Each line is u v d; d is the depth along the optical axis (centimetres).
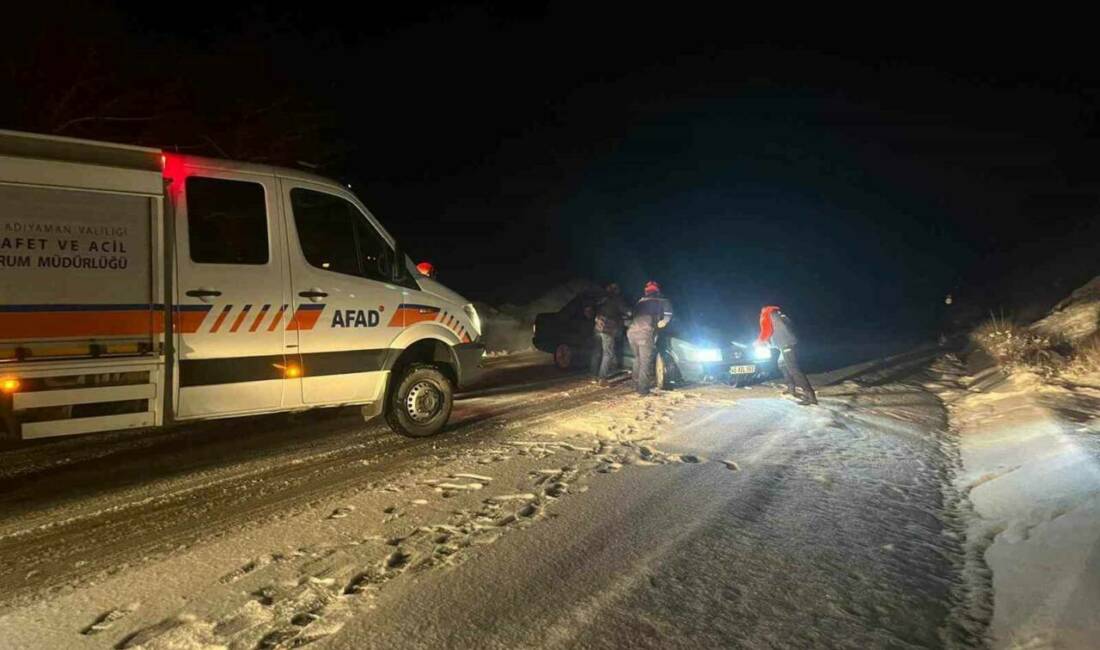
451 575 420
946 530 519
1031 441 723
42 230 536
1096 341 1180
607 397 1069
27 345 531
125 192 570
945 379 1380
